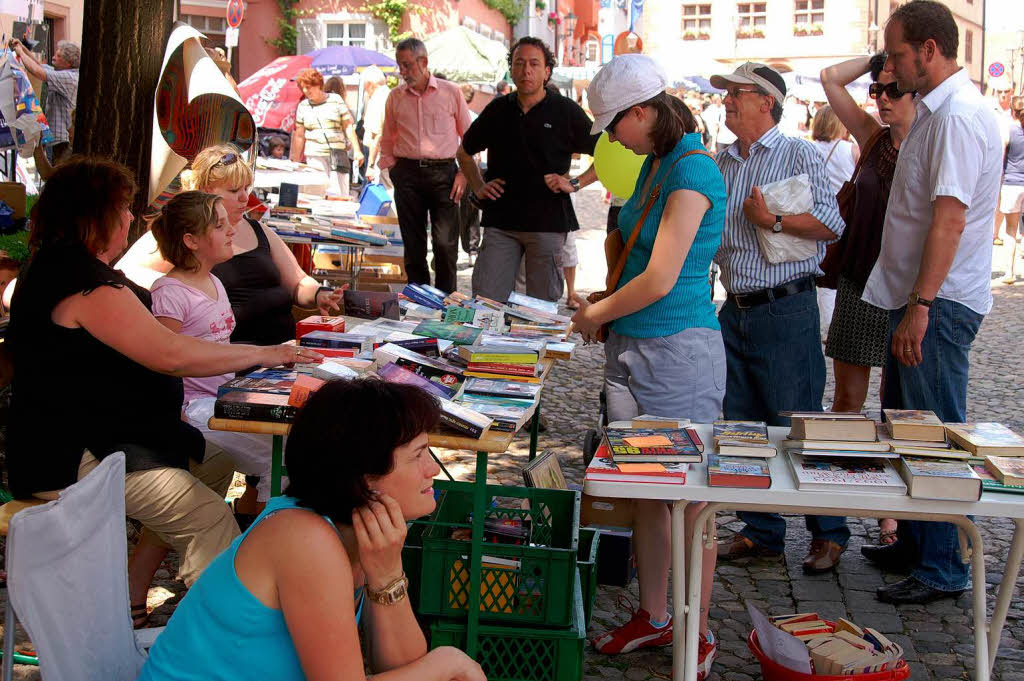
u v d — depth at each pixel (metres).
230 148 4.44
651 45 48.09
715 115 19.19
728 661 3.51
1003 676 3.41
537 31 31.17
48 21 15.98
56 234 2.99
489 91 18.91
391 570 2.03
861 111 4.39
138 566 3.43
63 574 2.05
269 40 23.97
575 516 3.28
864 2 44.41
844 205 4.26
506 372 3.34
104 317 2.94
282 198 7.08
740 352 4.11
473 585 2.94
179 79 5.12
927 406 3.79
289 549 1.87
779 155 3.95
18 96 7.43
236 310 4.46
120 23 4.83
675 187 3.26
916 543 4.15
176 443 3.16
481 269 6.09
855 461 2.79
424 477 1.99
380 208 8.97
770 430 3.19
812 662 3.14
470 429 2.78
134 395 3.05
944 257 3.57
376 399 1.92
